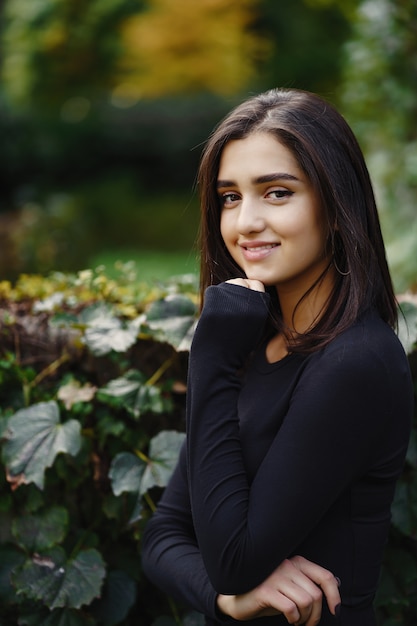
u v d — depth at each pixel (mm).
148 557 1556
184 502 1568
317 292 1424
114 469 1782
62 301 1990
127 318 1927
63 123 13562
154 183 15031
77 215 8633
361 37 4266
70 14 15383
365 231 1393
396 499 1851
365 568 1375
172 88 17172
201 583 1421
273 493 1260
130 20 16297
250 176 1363
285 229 1356
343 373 1267
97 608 1842
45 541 1825
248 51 17406
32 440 1762
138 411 1793
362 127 4289
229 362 1340
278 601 1293
